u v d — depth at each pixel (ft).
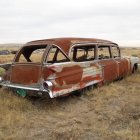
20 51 27.71
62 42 26.86
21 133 18.47
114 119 21.27
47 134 18.39
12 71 26.50
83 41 29.30
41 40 27.37
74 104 26.03
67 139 17.42
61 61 27.40
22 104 24.08
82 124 20.35
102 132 18.48
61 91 24.70
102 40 33.71
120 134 17.89
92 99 27.45
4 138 17.51
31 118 21.68
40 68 24.30
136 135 17.67
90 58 31.50
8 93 26.37
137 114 22.30
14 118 20.77
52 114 22.90
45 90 23.50
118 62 36.58
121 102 26.48
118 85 34.58
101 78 31.78
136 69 45.06
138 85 35.37
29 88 24.50
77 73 26.99
